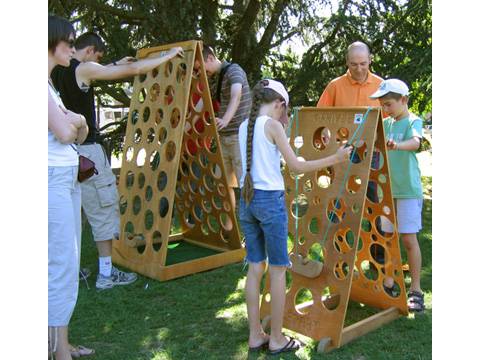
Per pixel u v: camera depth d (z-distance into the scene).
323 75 8.66
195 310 3.52
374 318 3.14
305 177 3.23
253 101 2.76
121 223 4.64
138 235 4.54
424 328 3.14
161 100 4.45
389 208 3.26
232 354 2.87
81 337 3.13
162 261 4.12
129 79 8.34
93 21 7.88
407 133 3.39
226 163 5.03
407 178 3.36
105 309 3.56
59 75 3.73
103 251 4.04
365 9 8.13
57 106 2.47
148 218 5.86
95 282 4.11
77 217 2.76
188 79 4.13
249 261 2.88
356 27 8.14
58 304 2.54
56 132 2.44
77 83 3.72
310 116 3.26
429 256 4.55
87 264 4.57
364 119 2.97
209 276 4.24
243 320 3.33
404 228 3.40
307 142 3.25
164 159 4.32
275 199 2.67
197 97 4.60
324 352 2.84
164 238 4.16
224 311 3.50
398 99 3.38
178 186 5.20
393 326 3.19
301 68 8.89
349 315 3.42
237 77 4.69
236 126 4.88
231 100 4.63
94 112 3.94
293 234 3.30
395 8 7.91
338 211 3.07
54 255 2.51
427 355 2.80
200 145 4.78
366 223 4.42
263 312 3.29
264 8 9.22
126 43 7.62
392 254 3.32
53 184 2.48
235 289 3.92
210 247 5.04
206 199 4.97
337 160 2.68
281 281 2.79
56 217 2.49
